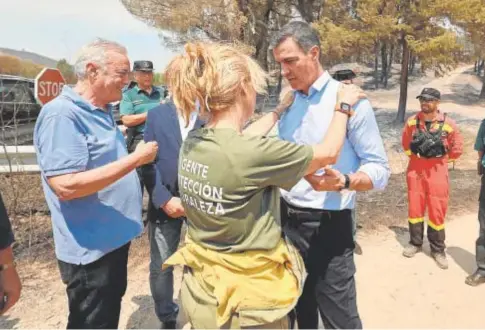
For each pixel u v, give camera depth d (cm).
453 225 530
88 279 211
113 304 222
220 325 146
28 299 334
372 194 655
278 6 2298
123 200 218
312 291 221
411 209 439
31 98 639
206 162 142
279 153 141
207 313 149
